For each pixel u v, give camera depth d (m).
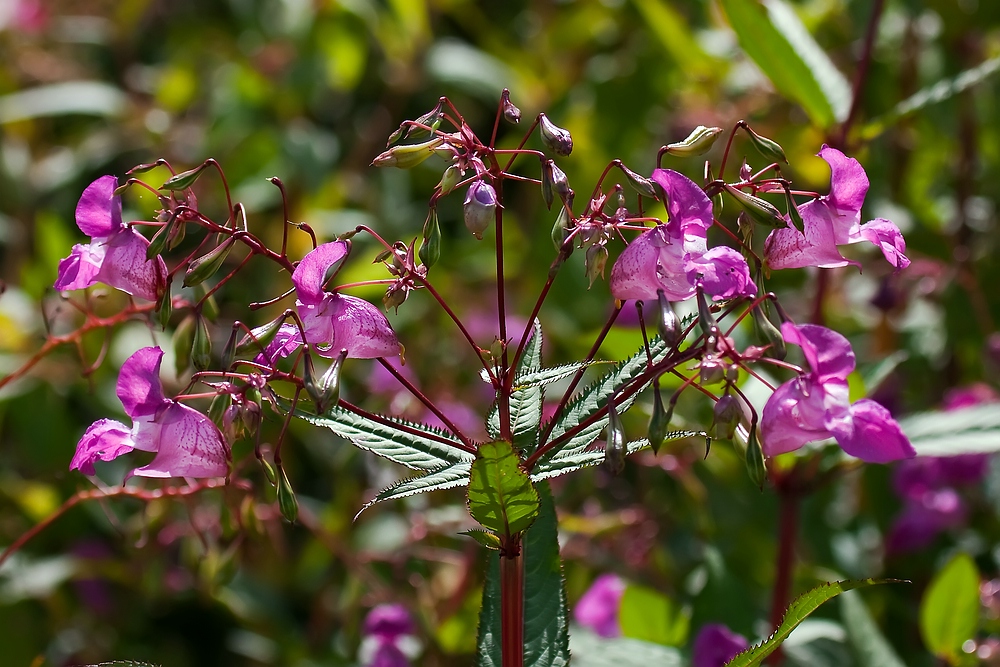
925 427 1.13
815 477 1.15
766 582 1.23
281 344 1.02
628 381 1.02
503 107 1.00
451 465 1.01
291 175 1.63
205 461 1.00
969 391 1.27
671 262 0.99
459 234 1.74
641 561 1.26
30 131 1.90
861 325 1.43
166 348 1.33
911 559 1.26
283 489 1.01
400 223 1.66
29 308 1.45
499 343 1.01
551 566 1.05
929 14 1.53
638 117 1.62
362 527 1.30
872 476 1.28
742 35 1.18
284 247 1.02
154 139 1.79
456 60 1.80
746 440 1.00
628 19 1.73
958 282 1.34
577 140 1.60
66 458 1.36
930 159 1.46
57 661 1.30
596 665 1.13
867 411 0.99
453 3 1.95
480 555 1.23
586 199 1.52
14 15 2.07
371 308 1.01
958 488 1.28
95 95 1.83
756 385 1.16
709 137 1.01
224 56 1.98
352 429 1.02
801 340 0.99
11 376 1.12
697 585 1.22
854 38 1.53
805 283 1.38
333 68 1.81
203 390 1.26
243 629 1.38
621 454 0.99
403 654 1.18
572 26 1.80
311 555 1.30
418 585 1.23
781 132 1.35
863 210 1.33
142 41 2.20
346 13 1.81
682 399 1.25
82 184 1.83
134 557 1.23
